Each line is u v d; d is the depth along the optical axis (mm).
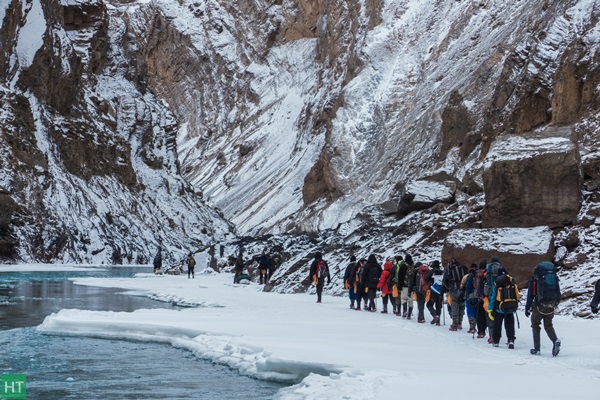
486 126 42531
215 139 152500
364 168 87188
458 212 29688
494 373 10797
